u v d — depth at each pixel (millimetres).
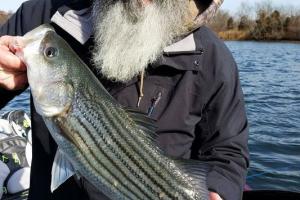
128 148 764
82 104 741
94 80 763
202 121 945
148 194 781
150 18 872
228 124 945
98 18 891
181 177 792
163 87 903
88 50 909
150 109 896
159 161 780
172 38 896
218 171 923
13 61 739
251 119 3459
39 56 724
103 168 754
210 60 924
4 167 1319
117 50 871
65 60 736
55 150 905
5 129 1405
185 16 896
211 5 899
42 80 725
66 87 731
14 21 969
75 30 899
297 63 8094
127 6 878
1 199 1292
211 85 921
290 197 1484
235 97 957
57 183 750
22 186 1325
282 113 3705
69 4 929
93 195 879
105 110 756
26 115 1501
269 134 2965
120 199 772
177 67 897
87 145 741
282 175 2117
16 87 769
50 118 729
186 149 930
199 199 797
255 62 8164
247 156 977
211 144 955
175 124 909
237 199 922
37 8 958
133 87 894
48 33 738
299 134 2969
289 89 5074
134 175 771
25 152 1376
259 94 4703
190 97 920
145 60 873
